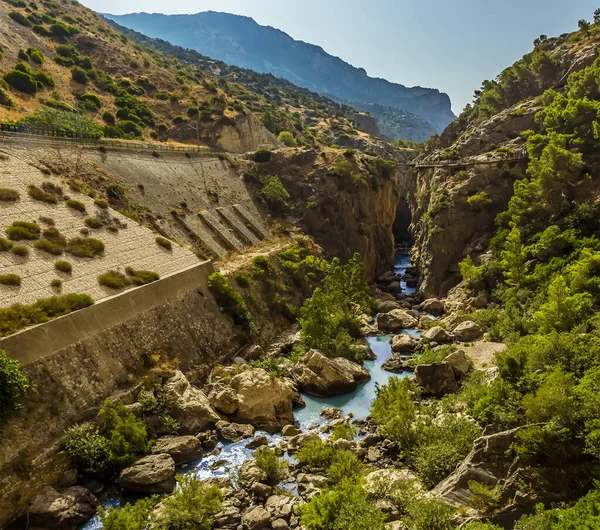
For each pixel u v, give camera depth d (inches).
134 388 1392.7
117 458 1160.2
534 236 2421.3
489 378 1501.0
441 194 3280.0
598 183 2469.2
